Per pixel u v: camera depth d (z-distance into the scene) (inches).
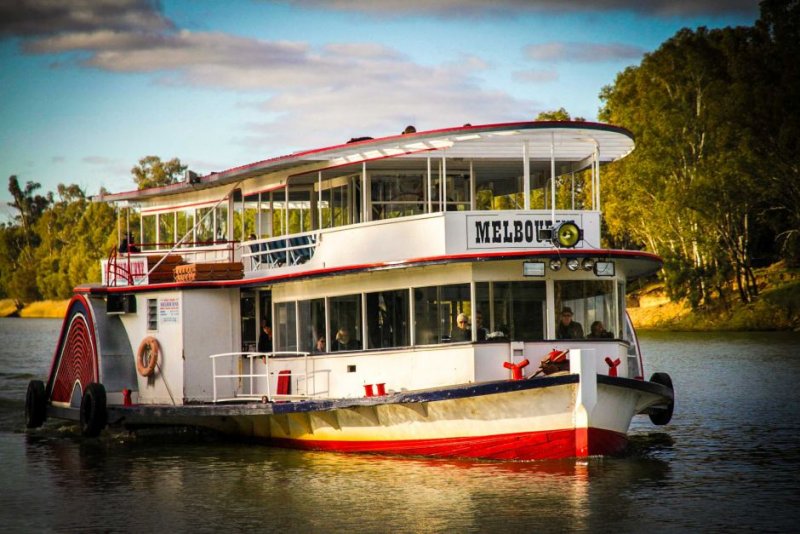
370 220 1040.8
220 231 1264.8
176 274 1162.6
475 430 919.0
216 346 1120.8
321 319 1044.5
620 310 967.6
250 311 1142.3
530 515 772.0
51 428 1314.0
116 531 770.2
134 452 1096.2
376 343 986.7
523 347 921.5
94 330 1186.0
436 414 926.4
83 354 1215.6
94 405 1138.0
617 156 1031.6
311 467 956.6
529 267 922.7
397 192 1056.2
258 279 1072.2
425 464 939.3
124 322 1200.2
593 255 919.0
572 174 1066.7
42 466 1034.1
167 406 1074.7
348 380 1007.6
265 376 1054.4
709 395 1501.0
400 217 981.2
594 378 872.9
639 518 766.5
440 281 938.7
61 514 825.5
